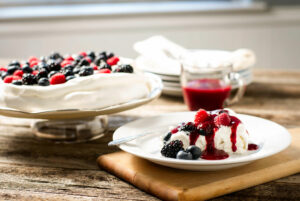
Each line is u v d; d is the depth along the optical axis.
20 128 0.94
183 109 1.02
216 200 0.69
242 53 1.11
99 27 1.94
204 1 2.05
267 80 1.21
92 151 0.83
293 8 1.92
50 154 0.82
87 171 0.77
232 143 0.78
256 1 1.95
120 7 2.02
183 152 0.74
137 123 0.85
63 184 0.73
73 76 0.88
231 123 0.78
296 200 0.69
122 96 0.87
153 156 0.71
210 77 1.00
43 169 0.78
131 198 0.70
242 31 1.96
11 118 0.99
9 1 2.03
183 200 0.68
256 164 0.75
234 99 1.02
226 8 1.92
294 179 0.74
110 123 0.95
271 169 0.73
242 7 1.92
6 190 0.72
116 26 1.94
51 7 2.05
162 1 2.05
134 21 1.94
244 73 1.08
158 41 1.17
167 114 0.88
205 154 0.78
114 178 0.75
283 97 1.08
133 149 0.75
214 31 1.96
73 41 1.96
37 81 0.87
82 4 2.05
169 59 1.10
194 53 1.13
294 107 1.01
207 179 0.71
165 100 1.08
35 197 0.70
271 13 1.93
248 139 0.80
